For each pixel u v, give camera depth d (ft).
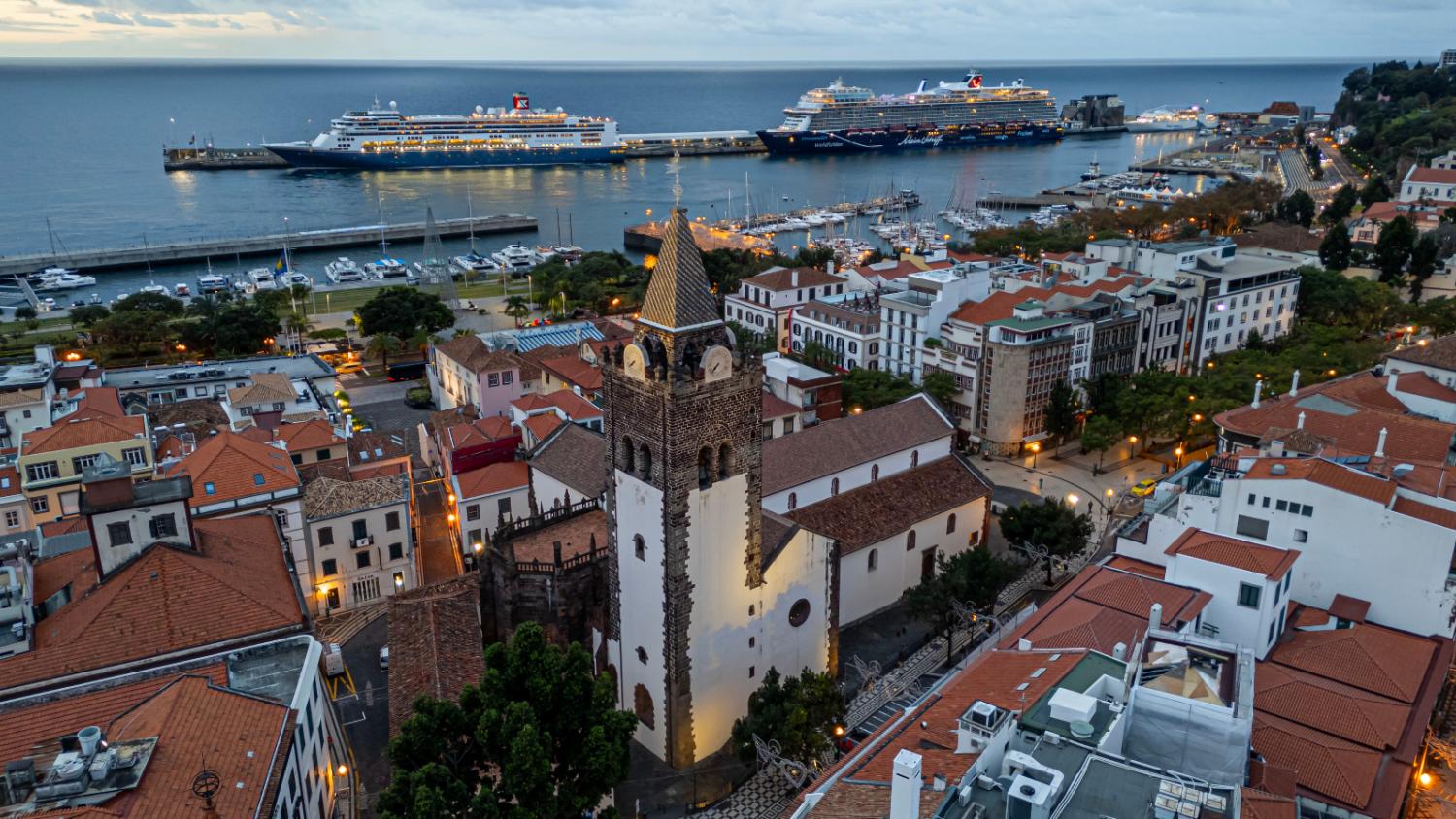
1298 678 232.12
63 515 370.12
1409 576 257.14
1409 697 226.79
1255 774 190.39
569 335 618.44
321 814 222.48
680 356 245.65
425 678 248.93
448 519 428.97
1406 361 404.57
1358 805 196.24
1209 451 508.94
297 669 231.71
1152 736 191.31
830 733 267.59
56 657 226.17
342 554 361.71
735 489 264.72
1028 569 385.70
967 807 161.48
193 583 244.01
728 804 262.06
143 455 375.45
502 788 200.44
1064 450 518.37
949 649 324.80
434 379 597.93
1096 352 528.22
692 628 265.75
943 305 564.71
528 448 419.33
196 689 200.34
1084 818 157.38
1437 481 274.57
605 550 296.92
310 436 424.87
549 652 219.20
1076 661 207.62
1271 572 243.60
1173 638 214.69
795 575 291.99
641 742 288.10
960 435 526.16
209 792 165.68
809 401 448.65
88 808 161.99
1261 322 626.64
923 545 375.45
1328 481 265.95
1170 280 596.70
